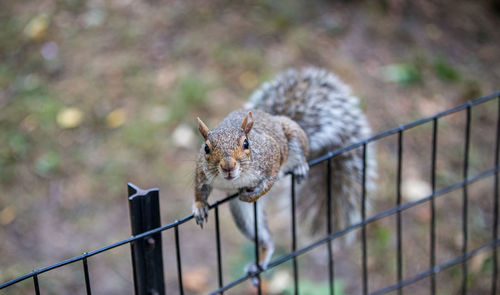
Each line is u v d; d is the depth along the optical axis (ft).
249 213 4.66
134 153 5.73
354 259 5.44
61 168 5.68
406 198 5.65
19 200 5.56
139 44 6.70
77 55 6.66
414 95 6.59
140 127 5.90
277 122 4.51
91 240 5.39
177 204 5.52
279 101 4.94
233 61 6.41
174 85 6.23
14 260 5.28
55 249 5.34
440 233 5.59
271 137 4.36
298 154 4.53
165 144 5.77
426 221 5.63
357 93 6.36
